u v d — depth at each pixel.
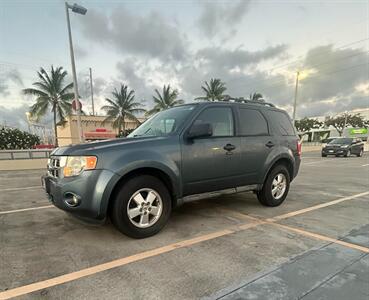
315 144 35.66
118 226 3.31
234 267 2.70
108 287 2.37
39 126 35.12
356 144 21.92
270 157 4.77
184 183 3.75
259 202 5.34
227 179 4.21
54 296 2.24
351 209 4.93
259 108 4.89
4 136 20.89
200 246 3.23
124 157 3.27
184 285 2.39
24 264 2.80
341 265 2.71
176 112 4.26
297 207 5.06
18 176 11.06
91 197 3.12
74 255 3.01
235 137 4.32
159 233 3.66
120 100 39.19
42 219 4.38
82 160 3.16
